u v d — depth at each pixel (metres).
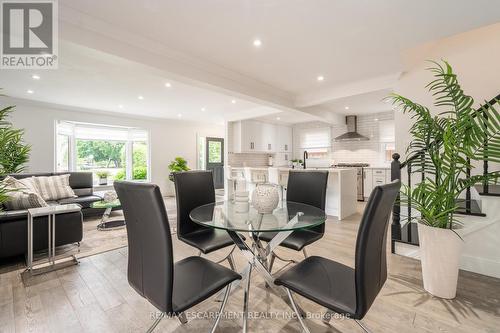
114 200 3.86
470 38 2.87
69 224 2.68
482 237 2.14
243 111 6.10
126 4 1.98
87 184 4.83
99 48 2.28
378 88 3.66
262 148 7.06
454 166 1.75
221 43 2.63
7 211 2.46
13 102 4.76
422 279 2.05
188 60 2.97
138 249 1.17
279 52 2.83
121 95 4.55
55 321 1.54
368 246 1.00
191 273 1.31
